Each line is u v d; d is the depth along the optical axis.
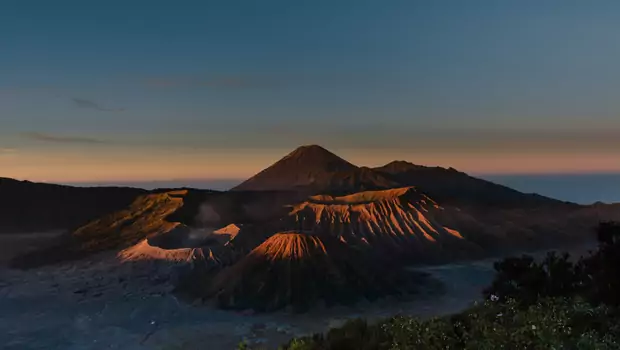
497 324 12.80
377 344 15.52
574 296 17.09
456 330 14.33
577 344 10.95
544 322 11.84
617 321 13.26
